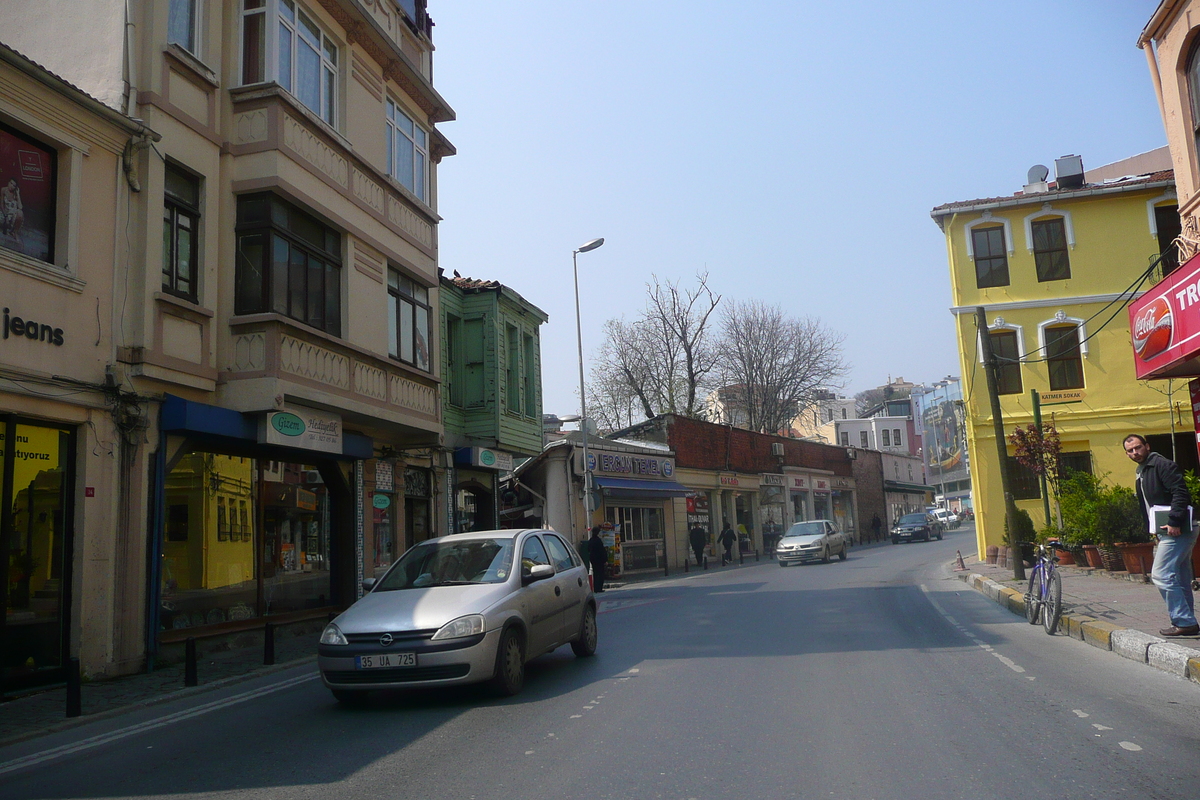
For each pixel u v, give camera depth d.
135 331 11.90
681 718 7.18
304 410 14.43
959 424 77.00
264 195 14.03
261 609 14.71
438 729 7.29
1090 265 28.39
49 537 10.63
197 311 12.92
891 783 5.25
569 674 9.74
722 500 43.56
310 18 15.66
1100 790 4.98
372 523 18.28
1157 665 8.48
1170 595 9.12
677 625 14.20
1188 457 27.16
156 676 11.20
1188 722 6.46
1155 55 15.61
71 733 8.19
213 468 13.70
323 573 16.75
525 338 27.36
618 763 5.90
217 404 13.37
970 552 35.03
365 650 8.13
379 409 16.44
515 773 5.79
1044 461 23.28
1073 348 27.12
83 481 10.99
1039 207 28.84
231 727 7.98
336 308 15.84
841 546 35.16
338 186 15.80
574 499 30.62
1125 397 27.70
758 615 15.13
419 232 19.33
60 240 10.98
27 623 10.21
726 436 44.31
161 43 12.74
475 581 9.20
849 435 89.56
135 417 11.69
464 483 23.50
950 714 7.00
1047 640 10.80
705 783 5.37
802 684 8.48
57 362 10.72
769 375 54.28
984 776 5.32
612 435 41.41
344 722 7.86
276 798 5.55
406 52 20.41
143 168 12.20
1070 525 19.45
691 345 50.16
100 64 12.22
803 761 5.77
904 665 9.39
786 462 50.62
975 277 29.12
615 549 31.03
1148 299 14.21
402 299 18.58
